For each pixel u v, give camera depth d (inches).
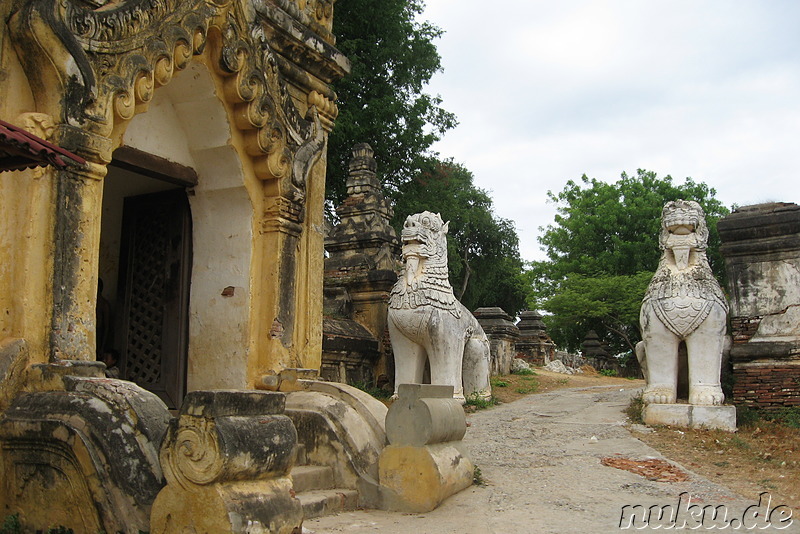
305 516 233.6
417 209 962.1
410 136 949.2
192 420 180.9
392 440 257.4
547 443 380.5
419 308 493.0
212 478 175.9
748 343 467.2
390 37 954.7
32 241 212.5
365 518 240.1
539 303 1387.8
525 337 953.5
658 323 429.7
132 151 282.8
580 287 1268.5
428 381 544.7
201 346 309.7
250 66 291.7
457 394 498.3
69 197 219.0
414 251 502.0
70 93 216.8
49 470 197.0
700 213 434.3
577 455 347.9
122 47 234.4
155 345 321.4
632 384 714.2
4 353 206.2
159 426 198.7
